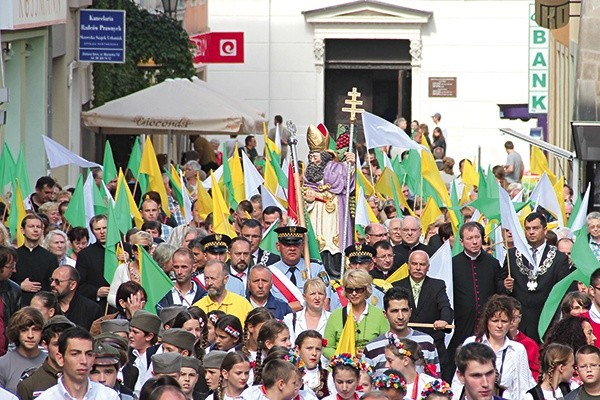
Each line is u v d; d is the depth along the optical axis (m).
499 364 19.64
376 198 34.22
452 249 27.45
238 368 17.70
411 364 18.69
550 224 32.56
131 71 49.91
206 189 35.50
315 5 76.06
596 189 36.66
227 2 76.56
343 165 30.97
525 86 75.50
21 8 36.09
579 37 44.78
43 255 24.53
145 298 21.36
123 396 17.77
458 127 75.81
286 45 76.69
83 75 46.66
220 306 22.20
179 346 18.44
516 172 54.44
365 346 21.22
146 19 49.81
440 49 75.75
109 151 33.44
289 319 22.03
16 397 16.33
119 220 28.34
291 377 17.36
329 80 77.38
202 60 60.12
